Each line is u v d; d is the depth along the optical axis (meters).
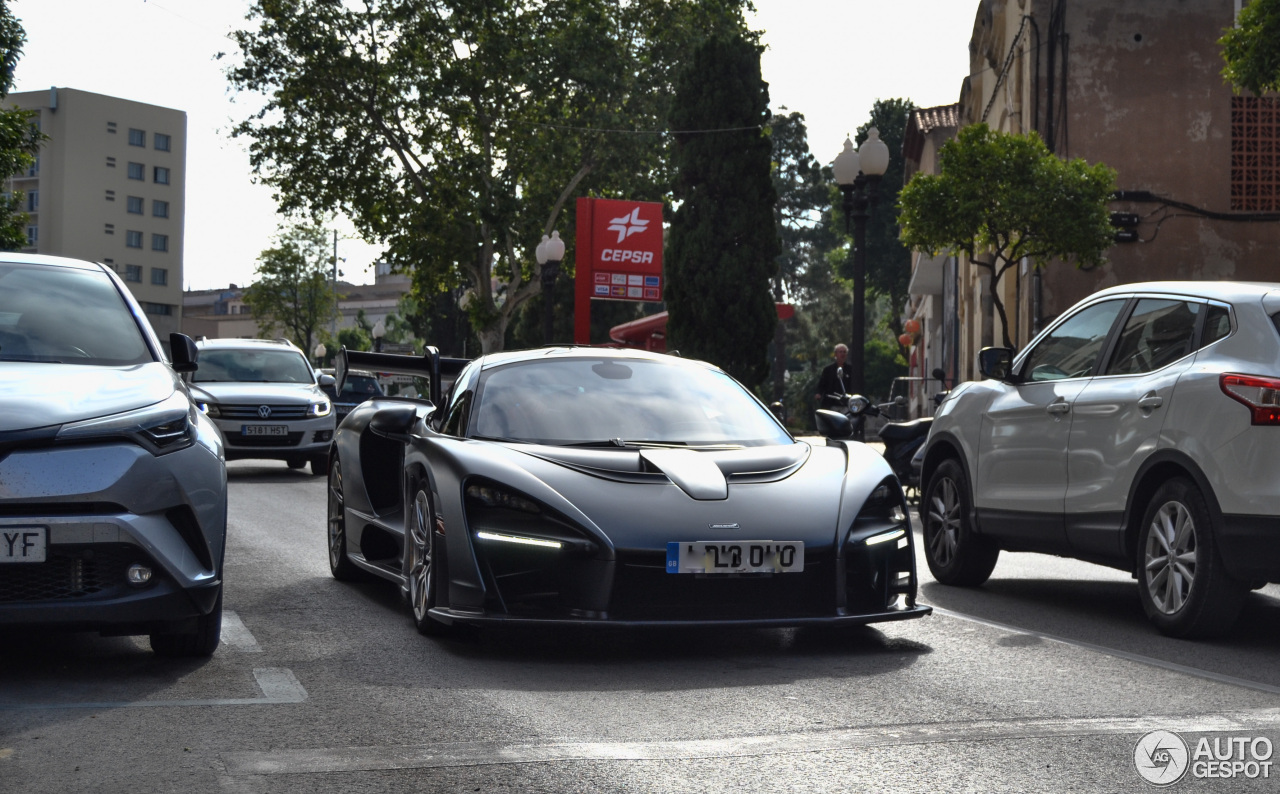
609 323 54.47
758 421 6.57
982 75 30.28
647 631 6.15
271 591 7.53
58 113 121.69
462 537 5.48
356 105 42.62
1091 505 6.86
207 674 5.06
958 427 8.17
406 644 5.77
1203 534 6.05
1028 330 23.08
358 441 7.61
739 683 4.96
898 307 66.44
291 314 88.12
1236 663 5.56
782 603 5.43
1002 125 26.83
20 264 6.23
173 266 128.75
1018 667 5.32
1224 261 22.58
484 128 41.84
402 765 3.72
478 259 44.50
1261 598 7.84
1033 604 7.40
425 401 8.38
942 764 3.75
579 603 5.26
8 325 5.73
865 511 5.75
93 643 5.76
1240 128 22.78
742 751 3.90
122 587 4.88
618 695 4.72
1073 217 17.98
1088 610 7.20
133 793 3.44
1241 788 3.53
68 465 4.79
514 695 4.70
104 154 123.81
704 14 43.47
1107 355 7.06
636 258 34.16
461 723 4.25
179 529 5.07
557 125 42.00
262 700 4.57
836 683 4.96
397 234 43.34
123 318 6.07
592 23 42.06
